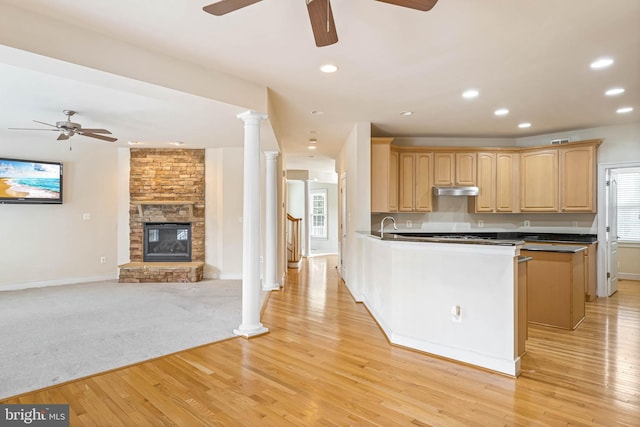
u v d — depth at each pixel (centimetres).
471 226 642
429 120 513
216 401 238
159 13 232
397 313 342
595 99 419
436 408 230
